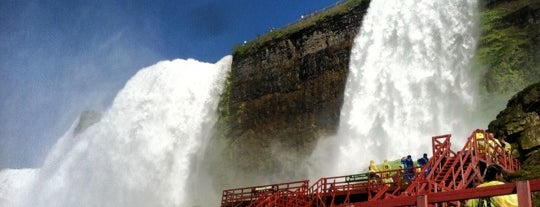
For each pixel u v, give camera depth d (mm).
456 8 42562
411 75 43094
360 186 25266
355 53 47906
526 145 24766
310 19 55125
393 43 45406
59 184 68562
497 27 40312
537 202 18094
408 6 45375
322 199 25797
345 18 51219
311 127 49688
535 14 38719
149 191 59938
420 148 39656
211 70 62938
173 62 66750
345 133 45719
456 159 20906
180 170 59438
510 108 27422
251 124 55594
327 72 50531
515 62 38344
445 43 42219
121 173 62906
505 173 22406
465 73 40375
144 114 65062
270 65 56469
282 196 27375
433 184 19891
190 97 62812
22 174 74250
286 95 53438
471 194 11766
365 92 45688
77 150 69188
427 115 41000
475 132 22266
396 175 23453
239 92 58500
